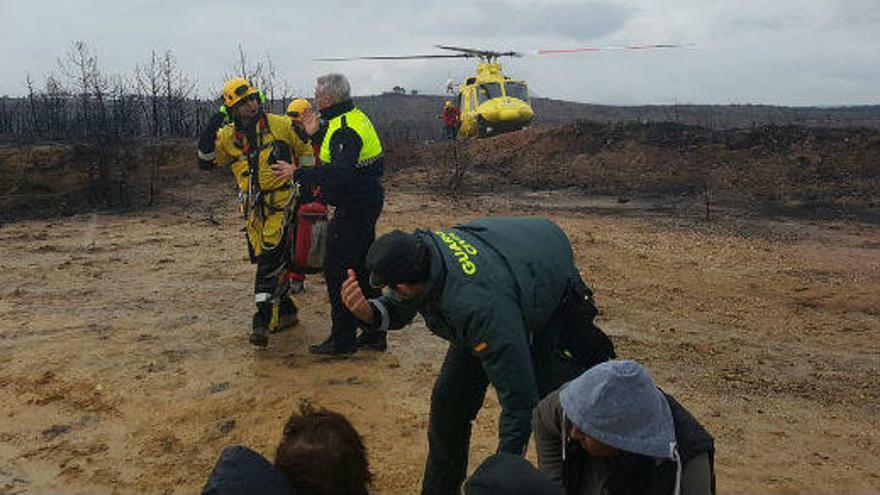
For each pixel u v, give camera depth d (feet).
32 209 44.01
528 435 10.82
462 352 12.54
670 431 8.07
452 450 13.32
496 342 10.51
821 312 26.86
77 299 27.25
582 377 8.29
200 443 16.97
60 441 17.10
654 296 28.45
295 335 23.79
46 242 36.55
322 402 18.75
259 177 21.26
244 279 30.12
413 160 66.18
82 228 40.01
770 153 55.77
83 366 21.03
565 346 11.58
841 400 19.26
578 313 11.54
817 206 46.93
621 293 28.76
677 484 8.19
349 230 20.11
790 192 50.01
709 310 26.89
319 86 19.69
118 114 70.54
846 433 17.42
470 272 10.67
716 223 42.88
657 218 44.47
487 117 77.92
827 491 14.94
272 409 18.44
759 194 50.42
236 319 25.20
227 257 33.63
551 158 62.80
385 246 10.67
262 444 16.81
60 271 31.07
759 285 30.14
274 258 21.71
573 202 50.47
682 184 54.29
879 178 50.57
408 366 21.12
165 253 34.40
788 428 17.61
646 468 8.31
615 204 49.70
